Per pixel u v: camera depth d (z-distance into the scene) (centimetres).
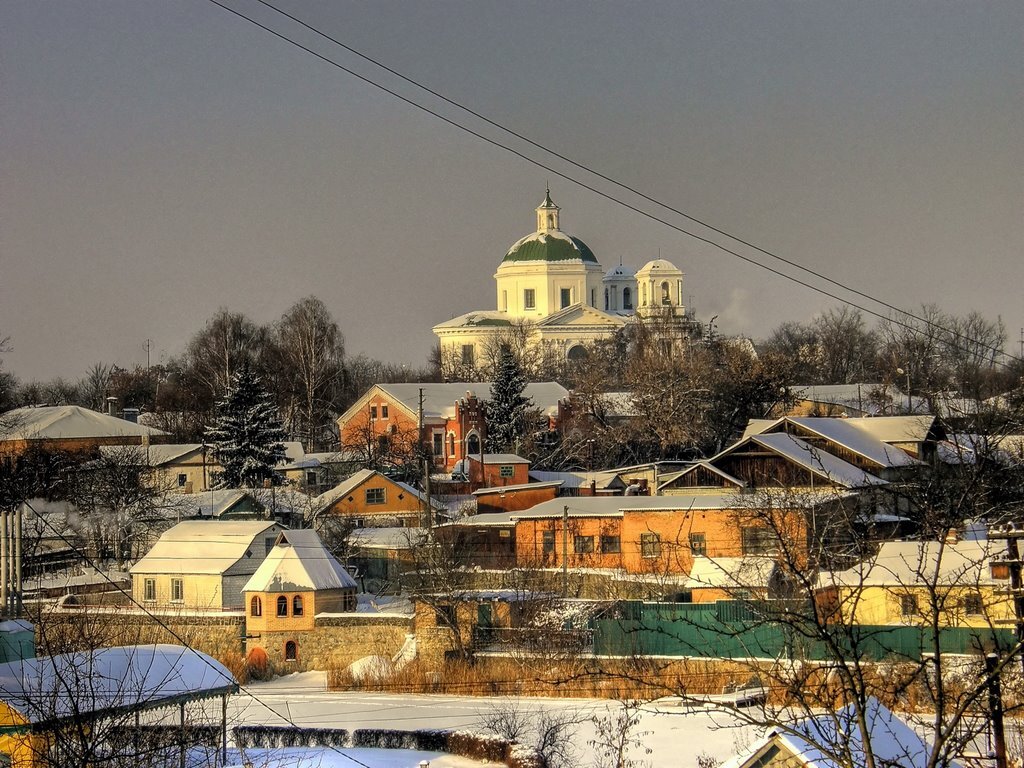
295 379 14175
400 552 7656
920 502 1994
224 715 4109
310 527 8406
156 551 7394
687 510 7031
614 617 5688
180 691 4006
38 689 3059
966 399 5172
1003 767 1967
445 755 4625
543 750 4406
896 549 4916
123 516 8625
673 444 11594
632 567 7400
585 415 12238
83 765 2823
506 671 5712
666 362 12306
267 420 10775
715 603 5512
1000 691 1858
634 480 10325
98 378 18225
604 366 15962
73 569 8056
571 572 7075
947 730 1714
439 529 7638
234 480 10600
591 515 7556
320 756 4316
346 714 5303
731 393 11819
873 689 1941
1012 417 2208
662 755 4369
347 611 6706
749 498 6425
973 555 4725
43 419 12006
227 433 10688
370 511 8956
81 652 3966
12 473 8956
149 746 3372
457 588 6316
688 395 11650
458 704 5425
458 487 10081
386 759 4538
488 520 8169
